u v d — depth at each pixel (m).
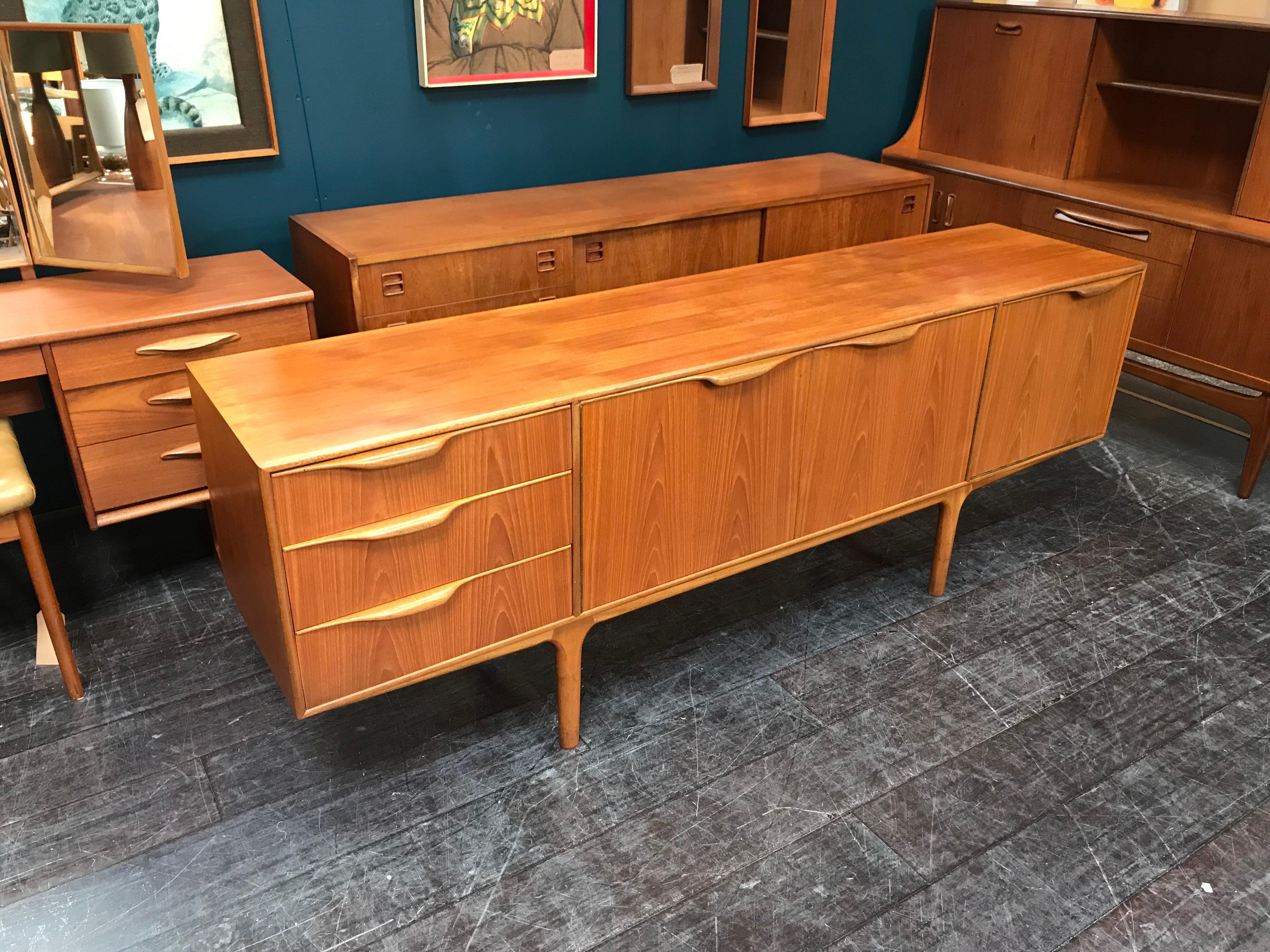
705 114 3.62
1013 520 2.94
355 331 2.52
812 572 2.69
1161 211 3.15
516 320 2.09
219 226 2.83
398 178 3.08
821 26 3.69
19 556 2.69
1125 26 3.43
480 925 1.70
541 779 2.01
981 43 3.75
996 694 2.26
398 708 2.19
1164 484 3.15
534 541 1.80
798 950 1.66
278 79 2.76
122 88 2.14
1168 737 2.14
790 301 2.21
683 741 2.11
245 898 1.75
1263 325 2.89
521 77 3.12
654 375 1.80
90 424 2.22
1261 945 1.69
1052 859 1.84
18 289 2.38
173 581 2.59
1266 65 3.27
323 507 1.55
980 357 2.28
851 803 1.96
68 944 1.66
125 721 2.14
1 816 1.90
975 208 3.77
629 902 1.74
